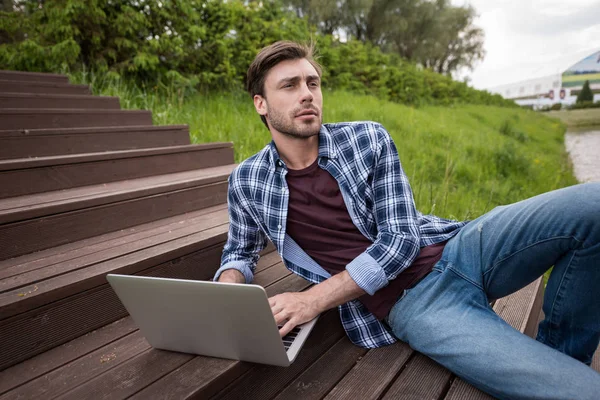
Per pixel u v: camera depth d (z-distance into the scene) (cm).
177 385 107
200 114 484
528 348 109
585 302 117
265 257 201
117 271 145
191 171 273
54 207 170
